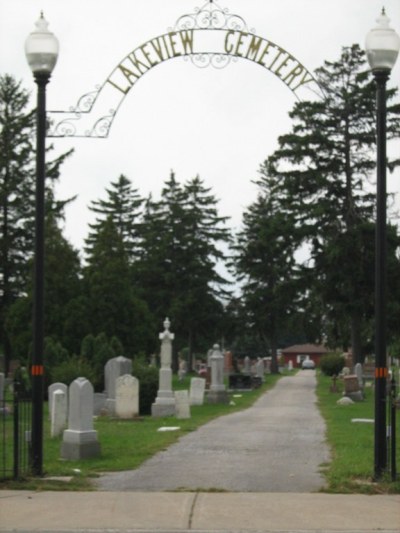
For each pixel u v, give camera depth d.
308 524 10.17
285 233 48.72
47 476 13.41
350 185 48.59
